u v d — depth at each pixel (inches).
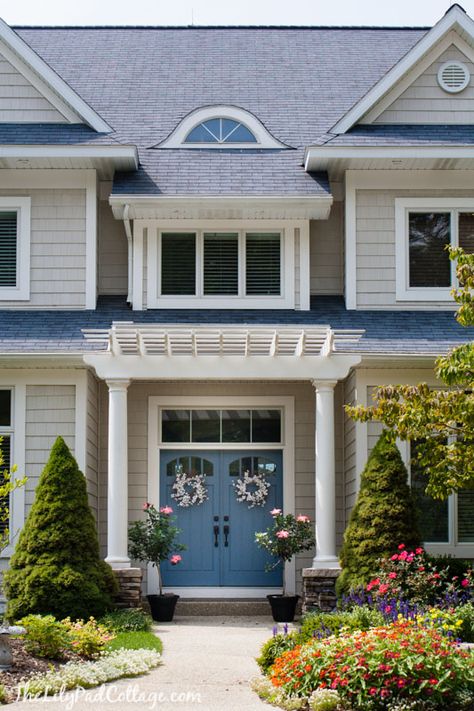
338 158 641.0
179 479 659.4
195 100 749.9
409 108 665.0
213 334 577.6
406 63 654.5
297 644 428.1
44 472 558.9
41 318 641.0
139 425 657.0
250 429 665.0
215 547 654.5
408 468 615.5
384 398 506.0
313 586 579.5
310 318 646.5
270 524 657.6
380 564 541.0
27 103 662.5
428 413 495.2
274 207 643.5
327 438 594.6
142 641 486.9
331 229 690.8
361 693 357.7
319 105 746.2
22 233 657.6
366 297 657.6
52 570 534.0
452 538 612.1
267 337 581.6
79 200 661.3
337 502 648.4
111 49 815.7
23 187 660.7
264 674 422.9
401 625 403.2
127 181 653.9
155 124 724.0
